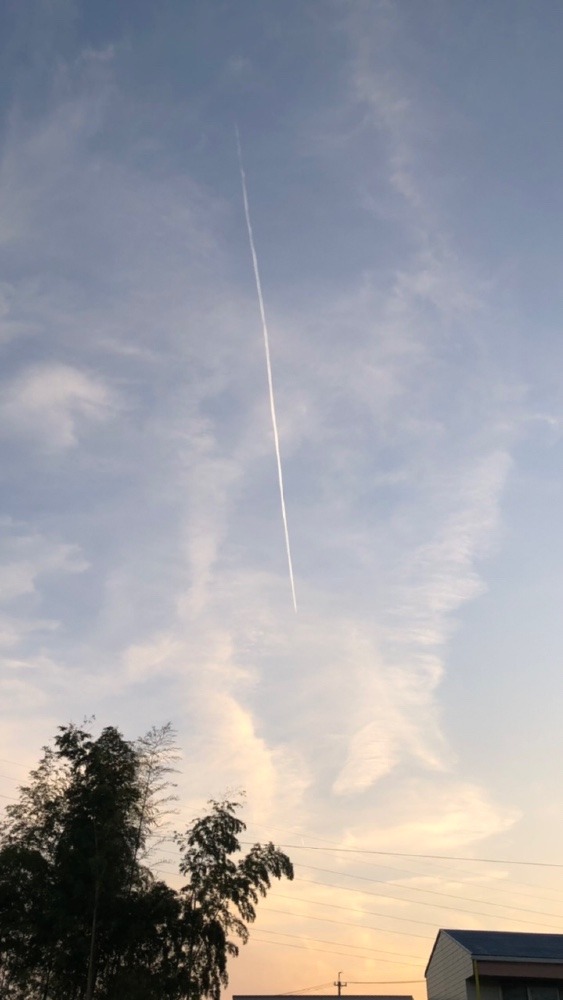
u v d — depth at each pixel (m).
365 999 54.47
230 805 46.88
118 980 40.44
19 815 42.88
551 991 48.66
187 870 44.97
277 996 54.22
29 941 40.56
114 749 44.97
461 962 50.09
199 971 42.44
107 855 41.97
